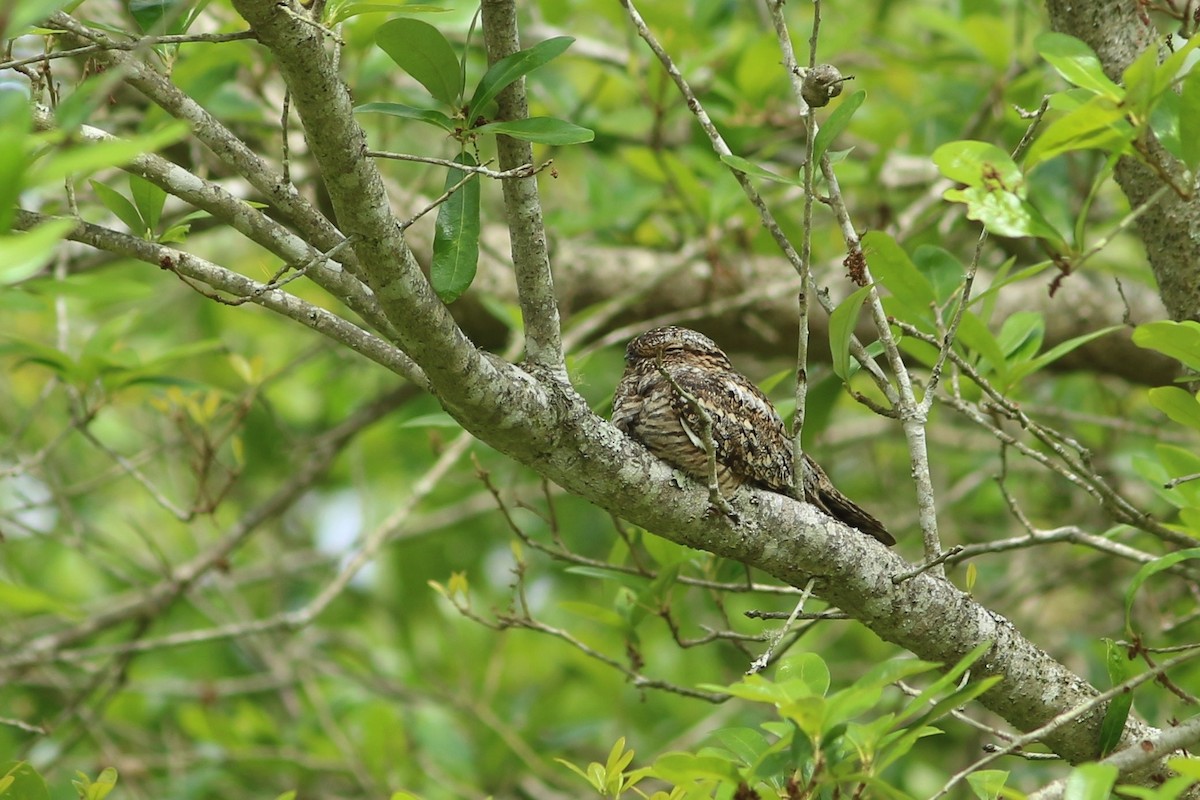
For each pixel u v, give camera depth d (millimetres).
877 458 14805
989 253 13102
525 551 15438
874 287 6426
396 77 12500
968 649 6477
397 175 13898
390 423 14695
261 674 15117
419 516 15453
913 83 13586
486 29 5805
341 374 14141
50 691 13633
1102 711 6535
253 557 16469
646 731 13852
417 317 5281
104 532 15172
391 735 12086
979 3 12141
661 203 12406
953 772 12391
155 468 15930
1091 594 14695
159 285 14820
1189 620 8664
